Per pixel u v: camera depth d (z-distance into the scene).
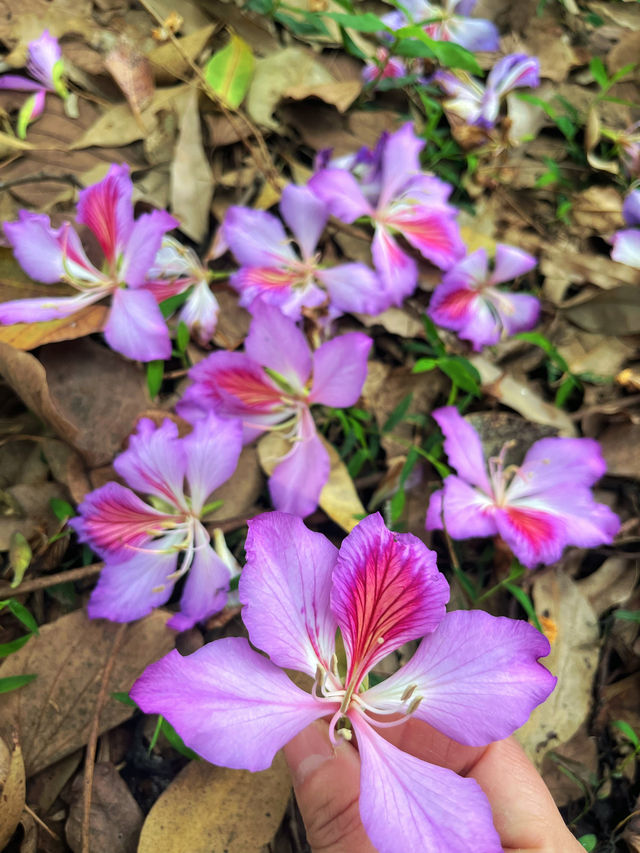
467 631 0.20
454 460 0.30
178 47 0.36
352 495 0.30
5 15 0.37
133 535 0.27
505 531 0.28
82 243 0.32
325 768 0.22
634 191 0.40
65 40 0.38
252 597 0.18
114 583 0.26
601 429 0.34
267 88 0.38
